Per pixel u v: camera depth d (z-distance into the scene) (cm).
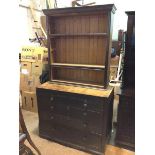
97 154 198
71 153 202
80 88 213
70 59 242
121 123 205
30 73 297
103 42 214
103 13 201
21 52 301
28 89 305
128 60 202
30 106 311
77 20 223
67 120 209
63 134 216
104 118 186
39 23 360
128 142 206
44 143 221
